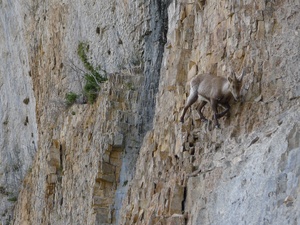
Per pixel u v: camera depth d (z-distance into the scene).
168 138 31.59
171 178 29.89
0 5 71.31
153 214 29.58
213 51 30.11
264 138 25.03
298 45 25.84
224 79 27.62
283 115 25.05
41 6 61.66
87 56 51.50
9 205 65.44
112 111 42.47
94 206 40.81
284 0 27.06
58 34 57.12
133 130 41.78
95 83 48.22
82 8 52.66
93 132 44.06
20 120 68.00
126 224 33.53
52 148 49.75
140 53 45.09
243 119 26.81
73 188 45.50
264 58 26.86
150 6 44.88
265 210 23.06
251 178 24.33
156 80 43.00
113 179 41.22
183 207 28.31
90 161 43.31
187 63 32.56
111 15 48.47
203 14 32.00
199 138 29.25
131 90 42.91
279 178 23.05
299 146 23.09
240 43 28.22
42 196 51.75
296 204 22.00
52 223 48.41
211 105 27.64
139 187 33.34
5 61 71.38
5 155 69.69
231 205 24.81
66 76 54.97
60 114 51.88
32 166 59.50
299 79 25.20
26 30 65.06
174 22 34.28
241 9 28.59
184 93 31.66
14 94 69.38
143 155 34.25
